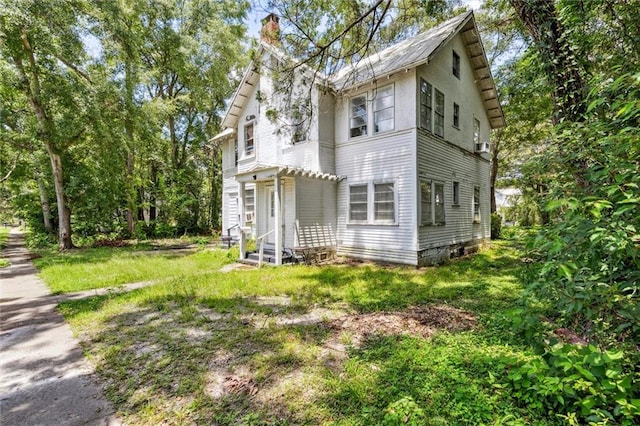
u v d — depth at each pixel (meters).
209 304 5.44
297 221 9.92
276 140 12.23
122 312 5.13
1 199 25.59
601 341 2.38
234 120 14.77
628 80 2.36
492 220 16.67
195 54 18.92
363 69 10.25
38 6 10.38
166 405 2.68
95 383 3.07
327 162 10.81
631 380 2.08
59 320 4.90
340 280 7.18
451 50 11.13
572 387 2.12
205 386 2.94
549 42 4.07
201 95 19.95
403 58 9.45
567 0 3.54
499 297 5.70
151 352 3.66
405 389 2.75
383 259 9.77
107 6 12.34
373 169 10.02
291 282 6.98
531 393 2.44
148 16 18.22
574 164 3.03
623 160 2.20
